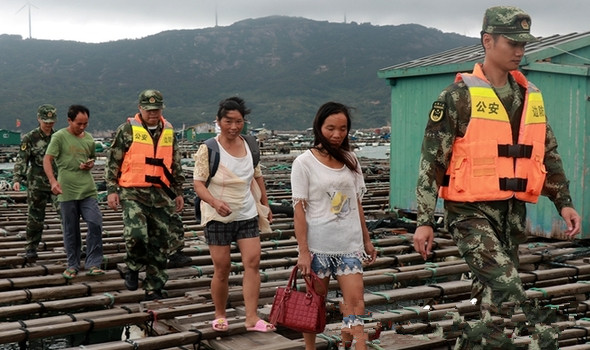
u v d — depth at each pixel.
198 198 4.80
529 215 8.39
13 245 8.13
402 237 8.54
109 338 5.66
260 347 4.48
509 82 3.70
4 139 37.28
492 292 3.39
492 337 3.39
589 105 7.84
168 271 6.76
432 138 3.60
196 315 5.29
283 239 8.89
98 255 6.59
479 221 3.53
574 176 7.95
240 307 5.46
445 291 5.96
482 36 3.68
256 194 4.86
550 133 3.77
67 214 6.45
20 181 7.22
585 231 7.89
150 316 5.26
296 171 3.95
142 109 5.75
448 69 9.09
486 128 3.55
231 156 4.68
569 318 5.35
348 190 3.97
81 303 5.71
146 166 5.76
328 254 3.95
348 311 3.94
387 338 4.78
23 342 5.04
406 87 9.94
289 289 4.01
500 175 3.54
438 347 4.70
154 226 5.88
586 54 8.46
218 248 4.69
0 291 6.18
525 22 3.55
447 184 3.64
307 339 4.15
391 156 10.30
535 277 6.56
